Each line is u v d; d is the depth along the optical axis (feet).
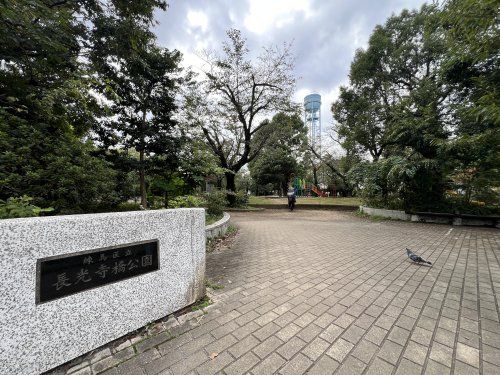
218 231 20.85
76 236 6.11
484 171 28.99
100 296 6.53
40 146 15.26
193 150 29.22
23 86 16.11
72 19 17.08
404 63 47.11
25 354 5.32
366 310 8.89
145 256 7.55
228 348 6.75
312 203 62.90
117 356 6.39
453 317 8.42
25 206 9.29
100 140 24.20
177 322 8.00
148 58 24.54
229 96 51.85
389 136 35.12
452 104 30.53
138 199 29.09
